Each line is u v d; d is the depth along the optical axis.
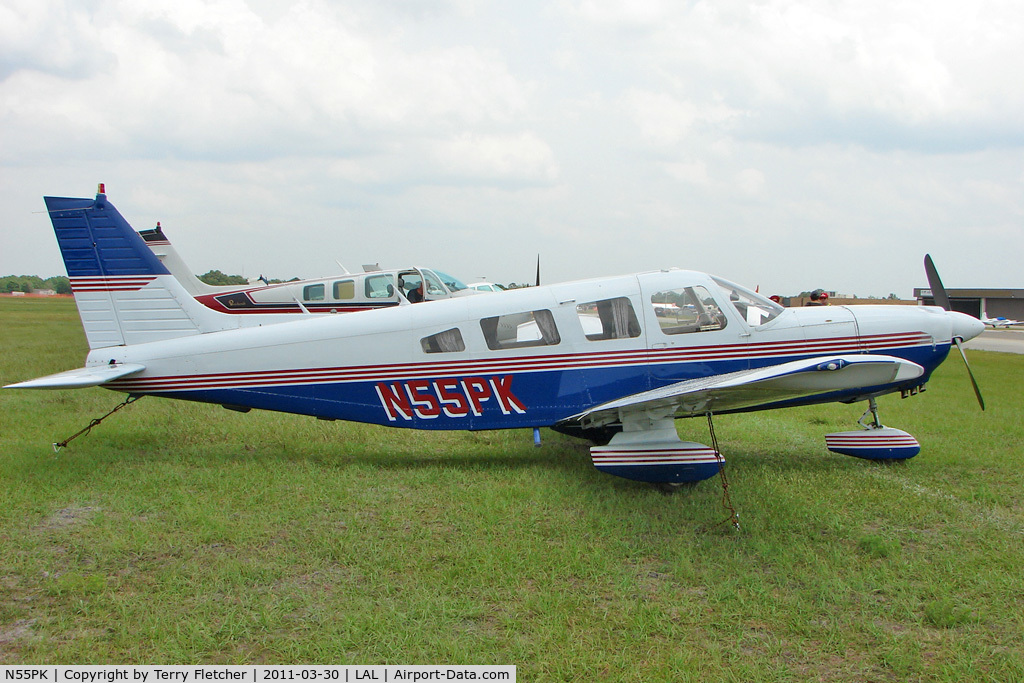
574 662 3.21
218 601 3.76
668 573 4.25
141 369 6.88
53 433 7.63
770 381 4.88
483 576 4.08
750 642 3.45
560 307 6.66
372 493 5.71
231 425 8.25
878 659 3.30
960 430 8.53
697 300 6.68
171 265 16.67
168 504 5.32
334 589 3.94
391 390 6.80
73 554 4.34
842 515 5.32
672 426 6.34
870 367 4.90
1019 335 40.09
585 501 5.53
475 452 7.30
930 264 7.91
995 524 5.12
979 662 3.27
